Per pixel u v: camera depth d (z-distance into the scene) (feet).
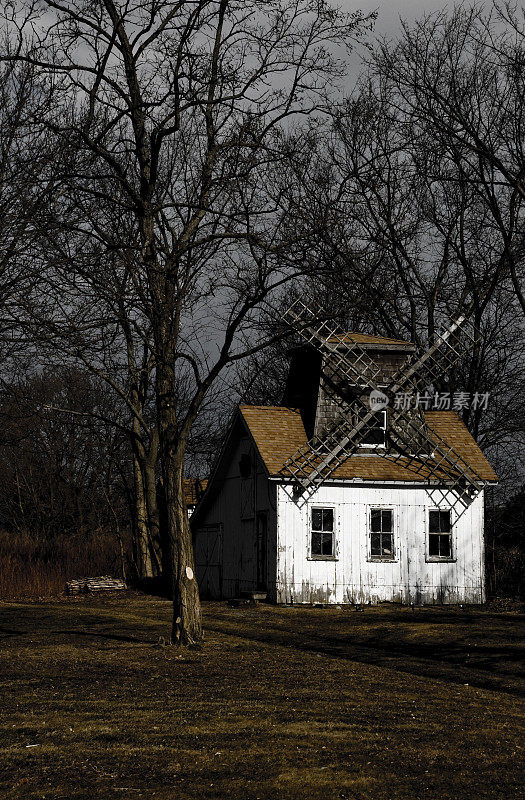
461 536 104.63
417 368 109.19
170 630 74.13
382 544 103.81
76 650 60.95
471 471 104.58
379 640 70.90
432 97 111.04
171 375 62.75
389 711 42.39
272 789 29.94
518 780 31.48
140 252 61.36
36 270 52.26
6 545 139.74
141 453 128.57
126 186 59.98
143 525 128.16
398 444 106.42
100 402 168.25
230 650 61.62
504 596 113.70
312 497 100.89
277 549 99.09
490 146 110.22
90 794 29.37
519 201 113.50
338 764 32.91
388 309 126.93
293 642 69.31
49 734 36.91
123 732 37.24
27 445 172.65
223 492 117.60
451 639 71.20
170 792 29.53
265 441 103.55
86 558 137.90
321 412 104.94
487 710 43.98
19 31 56.90
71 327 55.01
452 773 32.14
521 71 99.40
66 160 57.62
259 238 59.36
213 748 34.88
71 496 181.27
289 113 61.00
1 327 54.49
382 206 117.50
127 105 60.59
